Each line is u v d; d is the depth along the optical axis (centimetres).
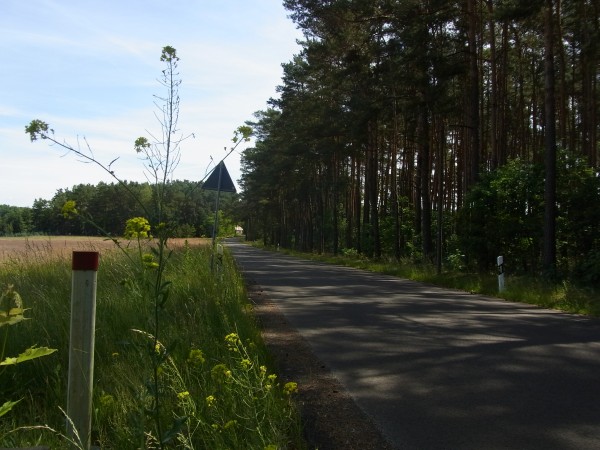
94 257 308
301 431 456
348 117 2948
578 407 540
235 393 432
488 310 1208
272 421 399
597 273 1531
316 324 1001
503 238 2047
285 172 5259
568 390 596
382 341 847
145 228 355
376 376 647
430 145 3206
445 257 2748
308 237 6544
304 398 562
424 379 636
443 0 2212
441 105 2409
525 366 698
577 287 1448
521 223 1997
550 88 1772
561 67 2661
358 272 2602
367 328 960
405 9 2303
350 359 729
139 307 650
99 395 452
